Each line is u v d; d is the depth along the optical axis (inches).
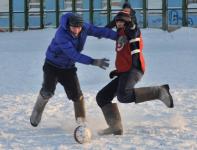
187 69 1201.4
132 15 533.0
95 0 2432.3
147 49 1776.6
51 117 645.3
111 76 538.0
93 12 2436.0
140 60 526.0
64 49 523.8
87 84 984.9
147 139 504.1
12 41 2159.2
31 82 1052.5
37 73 1206.3
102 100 535.8
